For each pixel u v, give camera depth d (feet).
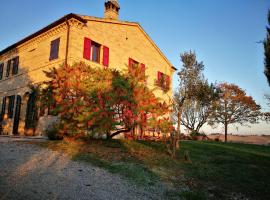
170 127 37.65
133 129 39.65
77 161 26.53
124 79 36.32
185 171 28.35
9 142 34.88
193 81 45.32
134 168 26.27
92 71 37.22
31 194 16.25
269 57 36.76
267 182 27.45
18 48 65.46
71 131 35.65
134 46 68.08
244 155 42.86
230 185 25.36
